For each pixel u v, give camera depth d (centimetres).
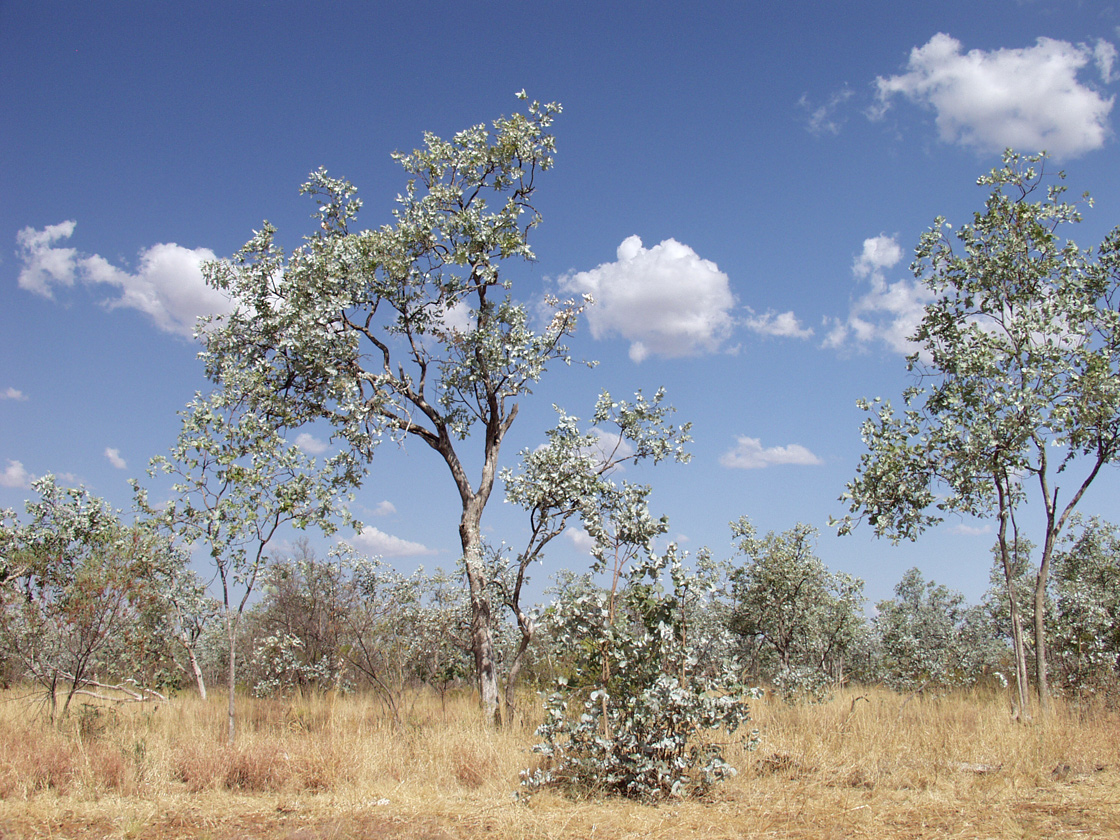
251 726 1160
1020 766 834
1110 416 1130
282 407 1264
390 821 704
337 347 1249
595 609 853
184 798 795
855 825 649
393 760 922
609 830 654
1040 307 1184
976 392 1181
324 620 1557
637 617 871
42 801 759
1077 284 1210
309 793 824
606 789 791
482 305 1377
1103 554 1709
